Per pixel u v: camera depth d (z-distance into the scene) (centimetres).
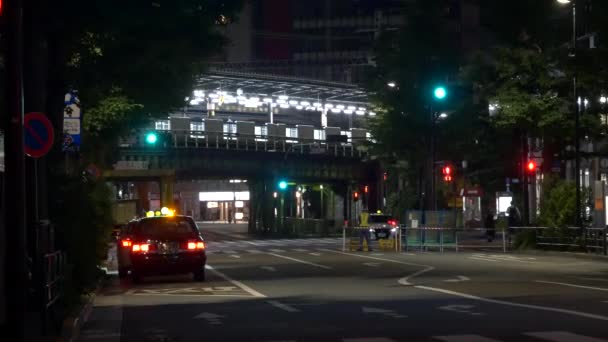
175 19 2006
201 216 16412
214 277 2881
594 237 3722
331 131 9238
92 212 2208
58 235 2020
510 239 4834
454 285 2331
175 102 2795
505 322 1501
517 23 4322
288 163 8606
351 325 1523
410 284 2400
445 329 1432
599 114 4234
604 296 1950
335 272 2989
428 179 5712
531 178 5281
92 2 1827
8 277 1163
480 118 4750
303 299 2044
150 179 5847
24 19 1716
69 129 2669
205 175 8694
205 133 7856
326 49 13825
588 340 1249
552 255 3947
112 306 2017
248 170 8312
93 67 2159
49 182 2106
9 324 1159
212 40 2178
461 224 5794
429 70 5619
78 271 2067
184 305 1991
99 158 3744
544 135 4266
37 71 1766
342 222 8800
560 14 4547
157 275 2872
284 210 10138
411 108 5612
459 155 6006
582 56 3422
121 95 3180
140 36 2077
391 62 5669
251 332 1471
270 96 9525
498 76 4447
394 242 4906
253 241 6775
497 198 6462
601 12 3338
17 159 1177
